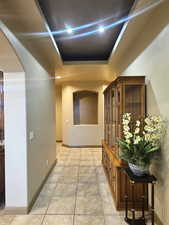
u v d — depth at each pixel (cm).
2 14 197
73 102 753
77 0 244
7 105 262
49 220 245
